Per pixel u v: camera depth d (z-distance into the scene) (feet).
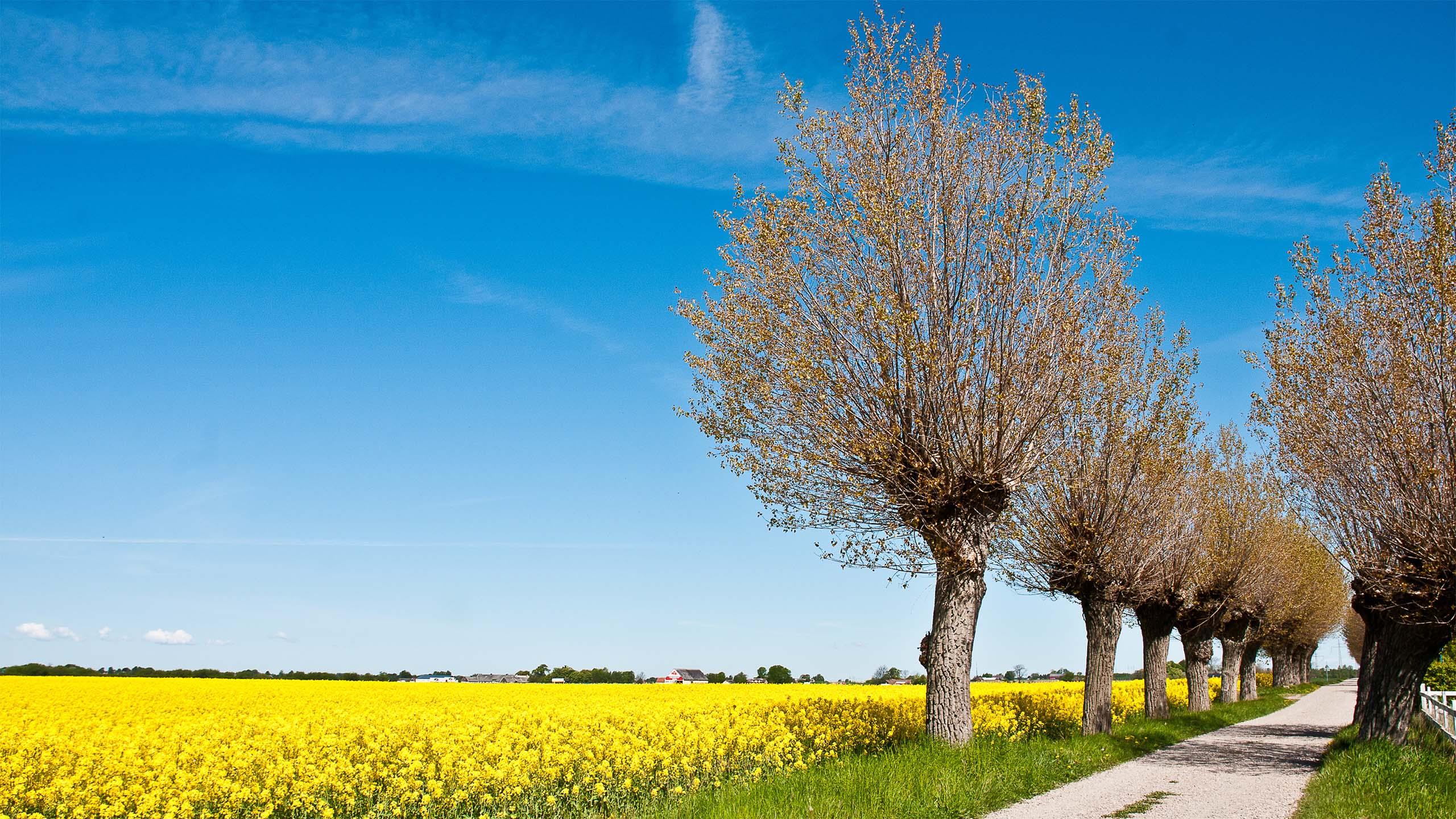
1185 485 93.20
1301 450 61.26
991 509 59.47
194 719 82.23
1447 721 68.64
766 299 58.54
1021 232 58.75
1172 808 43.86
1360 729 66.69
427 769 46.68
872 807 39.40
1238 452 112.27
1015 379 58.49
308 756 50.06
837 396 57.21
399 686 141.79
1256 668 209.87
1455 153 54.65
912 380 56.75
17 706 94.63
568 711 77.15
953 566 57.47
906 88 60.08
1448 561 56.34
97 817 45.03
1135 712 111.75
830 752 57.31
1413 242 56.18
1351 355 58.08
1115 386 75.20
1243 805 44.91
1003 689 150.82
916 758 50.72
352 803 45.29
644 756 49.80
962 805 41.42
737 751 54.75
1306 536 122.93
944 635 58.59
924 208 58.80
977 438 57.72
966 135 59.98
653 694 118.62
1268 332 63.10
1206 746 79.36
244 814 45.55
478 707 86.84
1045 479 75.15
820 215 59.16
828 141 59.77
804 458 57.26
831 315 57.98
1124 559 80.33
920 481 57.11
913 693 134.31
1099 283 62.80
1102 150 59.52
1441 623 59.16
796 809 38.37
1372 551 60.29
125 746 55.42
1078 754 61.00
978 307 58.49
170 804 43.01
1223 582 113.80
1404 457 56.49
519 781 45.47
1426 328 55.52
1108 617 80.43
